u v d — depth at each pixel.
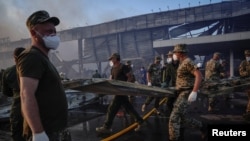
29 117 1.57
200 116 6.56
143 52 42.34
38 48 1.81
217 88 4.88
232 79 5.39
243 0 33.72
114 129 5.50
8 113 6.37
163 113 7.34
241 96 11.20
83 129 5.67
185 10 38.06
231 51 29.42
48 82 1.76
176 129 3.82
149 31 41.44
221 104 8.72
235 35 26.86
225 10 35.16
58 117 1.81
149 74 7.95
